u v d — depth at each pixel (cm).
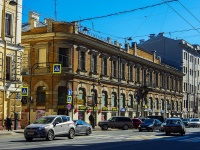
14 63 3506
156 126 3928
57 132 2436
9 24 3516
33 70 4512
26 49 4609
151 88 6600
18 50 3559
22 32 4656
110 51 5322
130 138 2692
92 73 4856
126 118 4400
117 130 4225
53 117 2475
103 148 1802
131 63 5969
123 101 5709
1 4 3378
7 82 3412
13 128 3469
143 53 6462
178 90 8175
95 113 4891
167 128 3183
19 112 3559
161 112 7156
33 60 4547
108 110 5209
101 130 4206
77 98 4516
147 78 6562
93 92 4894
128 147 1905
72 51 4472
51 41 4453
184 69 8469
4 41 3381
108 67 5291
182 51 8319
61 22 4438
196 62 9325
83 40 4644
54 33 4400
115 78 5450
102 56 5138
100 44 5009
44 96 4462
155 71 6944
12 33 3516
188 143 2259
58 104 4388
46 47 4478
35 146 1861
